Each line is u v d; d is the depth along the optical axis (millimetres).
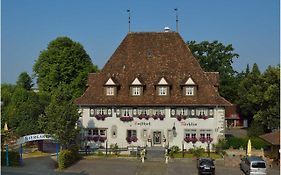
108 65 66625
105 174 44531
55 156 55844
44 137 52375
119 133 62688
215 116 61438
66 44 84938
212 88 62906
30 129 65062
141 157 54562
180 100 62156
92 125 63156
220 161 54000
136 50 67188
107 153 58969
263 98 77875
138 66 65812
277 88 75000
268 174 46156
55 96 55094
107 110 63031
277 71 77438
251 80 90312
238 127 113938
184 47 66875
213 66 95562
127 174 44750
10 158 47562
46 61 83562
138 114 62469
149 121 62219
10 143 62531
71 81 83812
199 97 62188
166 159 52625
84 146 62812
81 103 63156
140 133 62312
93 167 48688
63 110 52875
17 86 105875
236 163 51562
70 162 50125
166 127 61969
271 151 56188
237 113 110812
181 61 65688
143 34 68375
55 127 52250
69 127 52938
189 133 61812
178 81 63812
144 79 64438
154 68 65438
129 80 64625
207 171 44625
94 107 63250
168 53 66500
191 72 64500
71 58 83938
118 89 64062
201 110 61812
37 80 85188
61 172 45000
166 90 62750
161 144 61938
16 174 41906
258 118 77250
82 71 84750
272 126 75562
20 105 69250
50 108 53281
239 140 60781
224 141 60812
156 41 67625
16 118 66312
